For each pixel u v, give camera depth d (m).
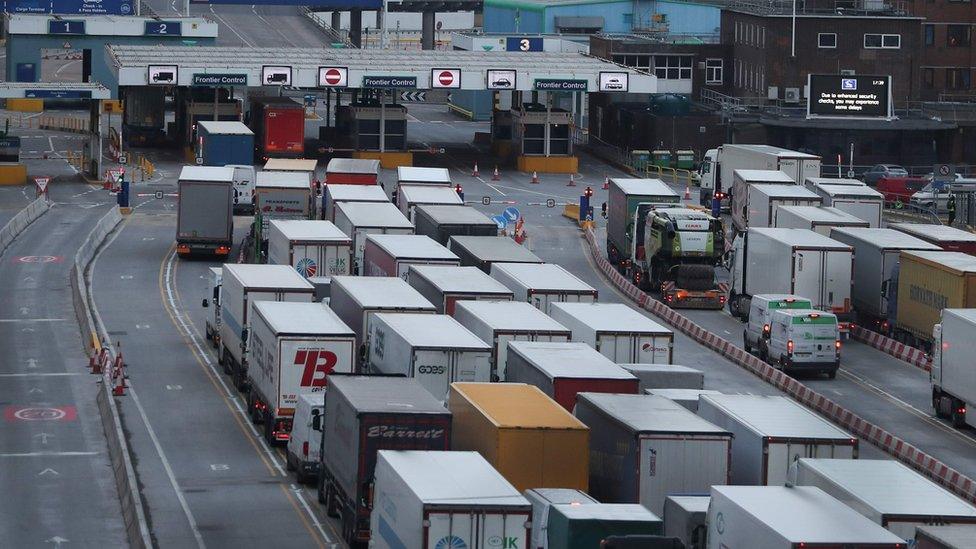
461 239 153.88
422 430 88.38
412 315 117.19
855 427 122.50
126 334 149.50
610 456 89.94
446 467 80.75
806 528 69.88
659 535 74.06
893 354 150.88
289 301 124.00
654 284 173.25
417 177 194.25
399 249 145.25
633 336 116.12
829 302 152.12
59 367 137.00
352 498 89.81
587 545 75.06
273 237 157.88
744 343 149.62
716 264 170.75
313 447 104.38
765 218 187.75
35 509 99.00
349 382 97.12
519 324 114.94
